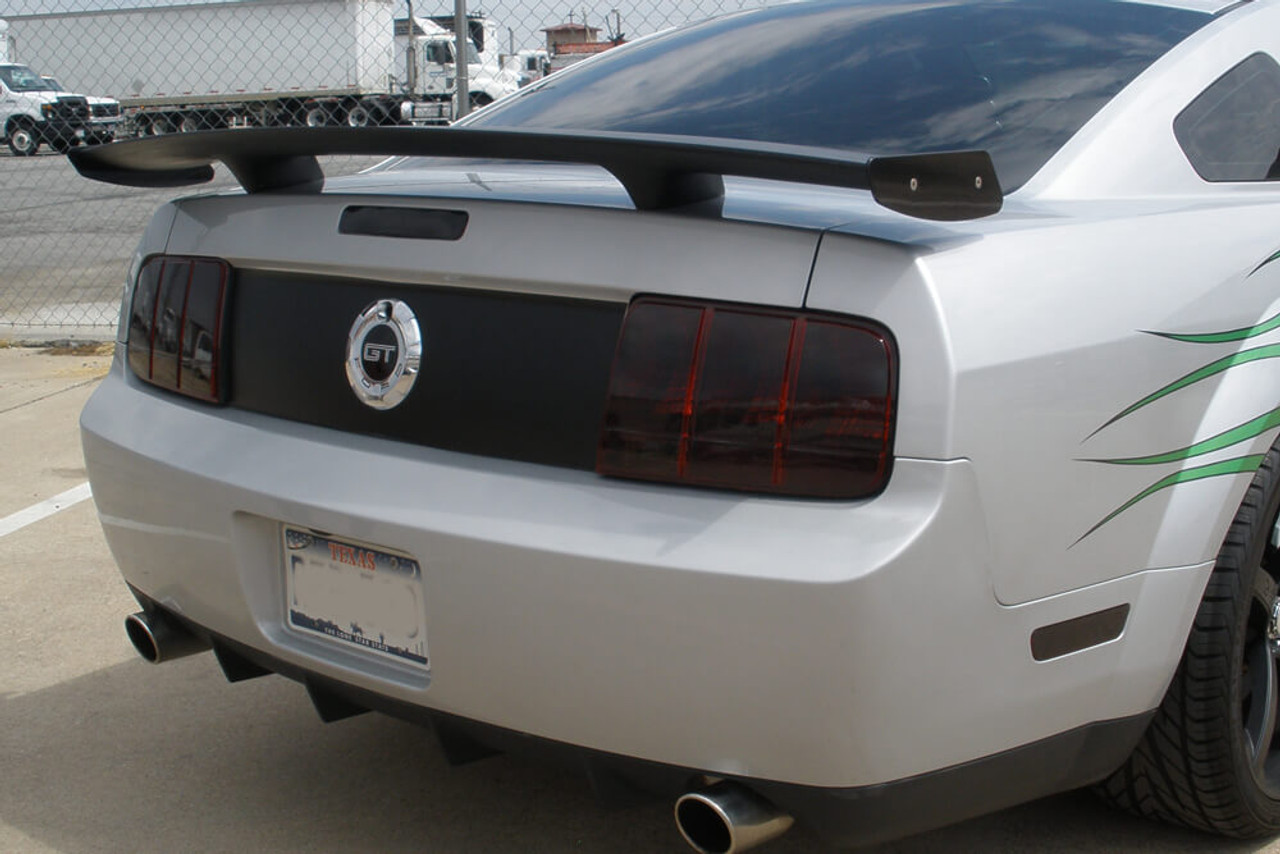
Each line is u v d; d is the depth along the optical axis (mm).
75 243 12031
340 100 26797
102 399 2428
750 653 1679
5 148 28328
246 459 2107
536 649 1808
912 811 1794
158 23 27734
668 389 1750
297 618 2133
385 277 2012
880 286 1683
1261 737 2236
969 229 1818
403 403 1985
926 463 1661
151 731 2842
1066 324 1809
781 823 1805
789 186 2193
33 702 2980
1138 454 1907
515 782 2592
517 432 1879
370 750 2746
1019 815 2418
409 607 1964
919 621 1669
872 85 2445
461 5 6988
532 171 2504
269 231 2160
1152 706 2041
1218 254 2076
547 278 1846
